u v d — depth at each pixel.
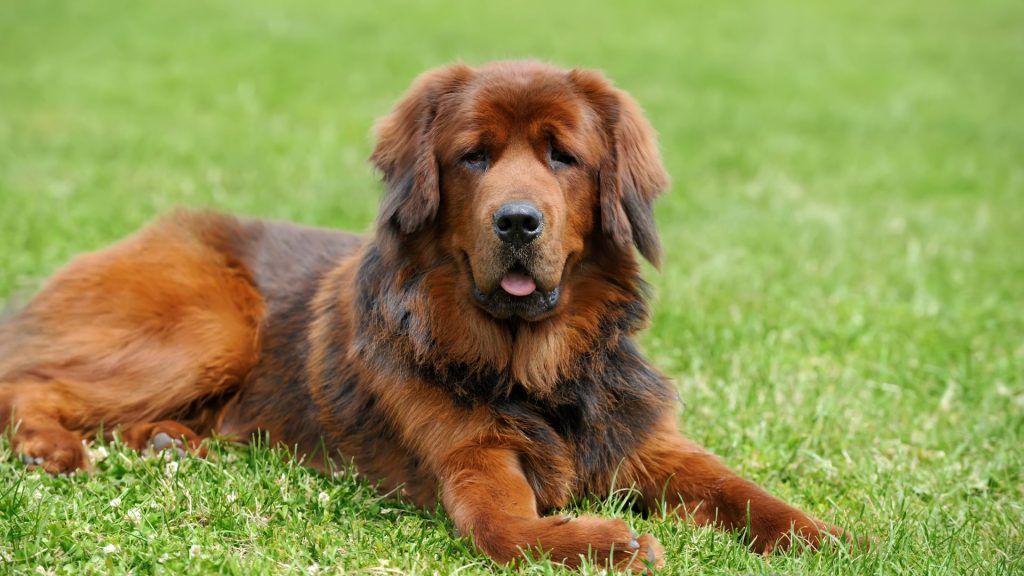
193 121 22.14
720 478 7.09
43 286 8.82
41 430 7.52
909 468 8.02
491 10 40.50
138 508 6.45
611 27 38.31
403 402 7.09
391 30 35.50
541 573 5.80
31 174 16.61
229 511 6.48
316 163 18.48
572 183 7.12
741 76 31.12
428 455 6.96
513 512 6.34
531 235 6.57
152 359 8.16
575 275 7.28
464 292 7.01
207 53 30.03
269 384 8.25
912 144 23.27
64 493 6.86
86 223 13.27
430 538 6.35
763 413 8.92
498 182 6.74
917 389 9.62
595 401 7.23
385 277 7.27
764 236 15.06
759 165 20.55
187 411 8.29
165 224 8.94
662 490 7.24
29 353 8.37
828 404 9.03
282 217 14.53
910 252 14.16
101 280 8.51
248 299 8.53
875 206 17.64
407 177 7.22
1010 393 9.58
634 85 29.16
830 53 35.41
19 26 32.25
